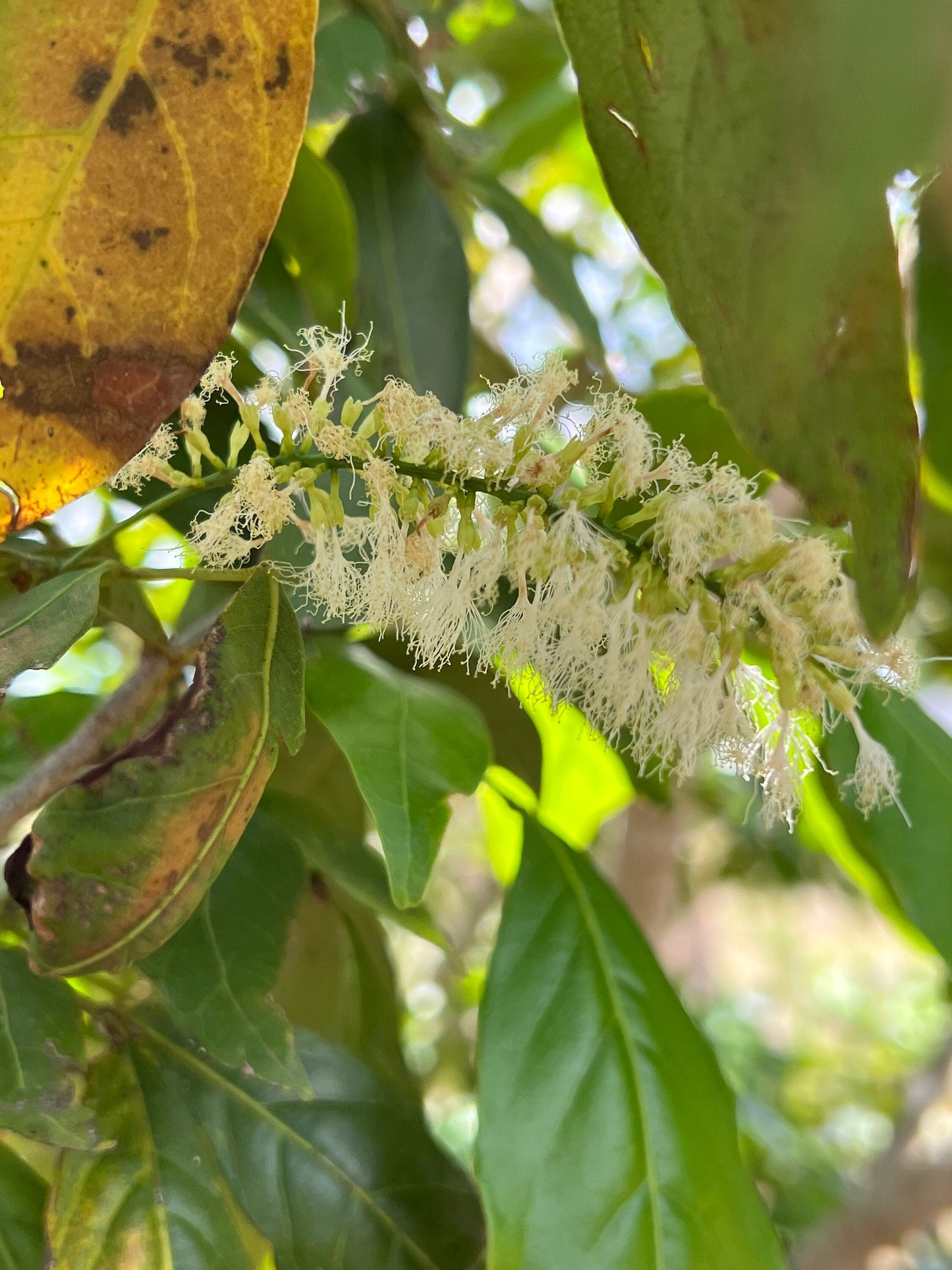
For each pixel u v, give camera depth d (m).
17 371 0.12
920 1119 0.37
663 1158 0.15
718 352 0.11
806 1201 0.38
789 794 0.14
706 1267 0.14
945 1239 0.49
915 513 0.11
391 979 0.23
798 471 0.11
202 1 0.11
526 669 0.14
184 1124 0.15
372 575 0.14
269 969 0.15
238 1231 0.15
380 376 0.21
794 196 0.07
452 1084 0.53
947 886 0.18
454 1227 0.16
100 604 0.15
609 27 0.11
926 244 0.12
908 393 0.10
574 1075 0.15
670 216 0.11
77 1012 0.14
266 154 0.11
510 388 0.14
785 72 0.06
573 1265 0.14
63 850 0.11
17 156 0.11
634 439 0.14
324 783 0.22
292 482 0.13
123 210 0.11
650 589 0.14
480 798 0.28
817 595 0.14
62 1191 0.14
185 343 0.12
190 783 0.11
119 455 0.12
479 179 0.26
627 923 0.17
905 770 0.19
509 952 0.16
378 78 0.22
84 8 0.11
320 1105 0.17
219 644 0.12
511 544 0.14
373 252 0.22
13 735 0.20
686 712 0.14
